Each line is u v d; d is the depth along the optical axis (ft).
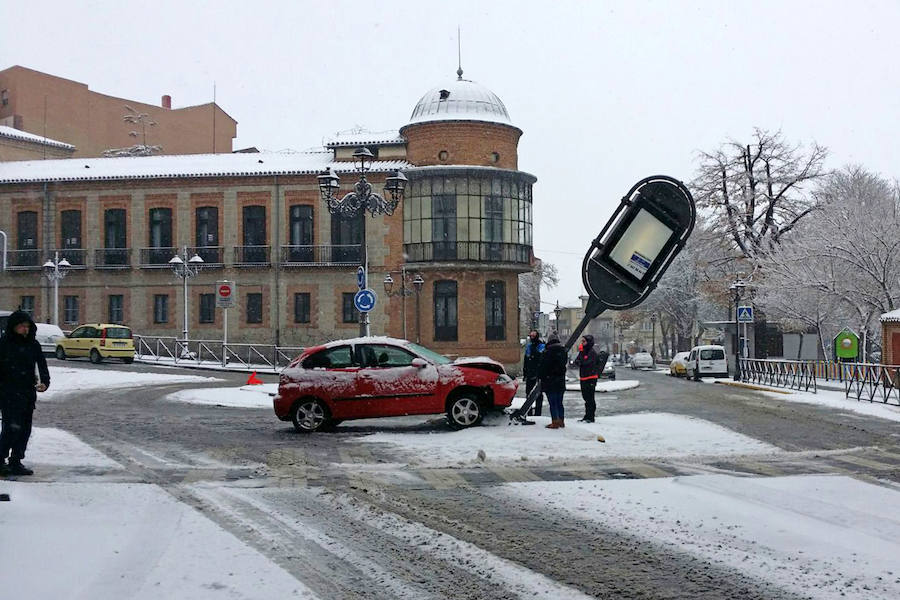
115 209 142.31
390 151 139.13
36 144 182.50
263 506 27.12
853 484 30.53
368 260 133.80
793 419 57.77
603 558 21.25
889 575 19.49
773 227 147.74
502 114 139.33
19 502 25.96
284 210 136.77
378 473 33.76
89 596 17.63
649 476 33.17
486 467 35.47
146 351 139.54
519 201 137.59
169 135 221.46
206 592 18.04
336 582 19.25
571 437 44.34
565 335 409.69
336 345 48.85
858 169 147.84
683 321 212.84
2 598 17.34
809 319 127.13
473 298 133.59
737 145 151.84
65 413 57.06
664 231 47.93
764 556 21.09
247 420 54.65
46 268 130.62
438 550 22.02
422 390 47.88
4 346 31.35
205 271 138.51
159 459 37.14
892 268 106.01
